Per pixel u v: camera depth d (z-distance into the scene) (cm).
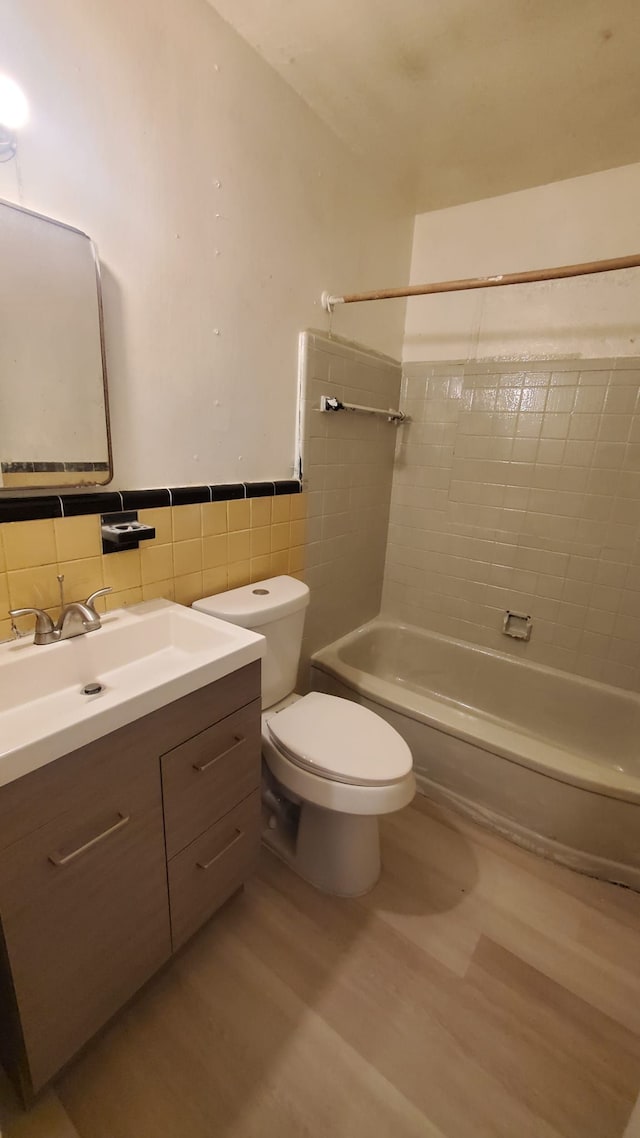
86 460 107
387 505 234
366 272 185
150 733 90
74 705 99
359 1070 99
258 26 117
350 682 191
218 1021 107
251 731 118
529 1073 100
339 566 207
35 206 90
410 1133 90
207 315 127
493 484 208
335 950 123
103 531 112
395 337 214
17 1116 90
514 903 138
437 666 233
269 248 141
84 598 113
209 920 129
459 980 117
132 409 115
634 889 143
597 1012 112
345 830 134
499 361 197
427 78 131
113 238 104
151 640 121
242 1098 94
